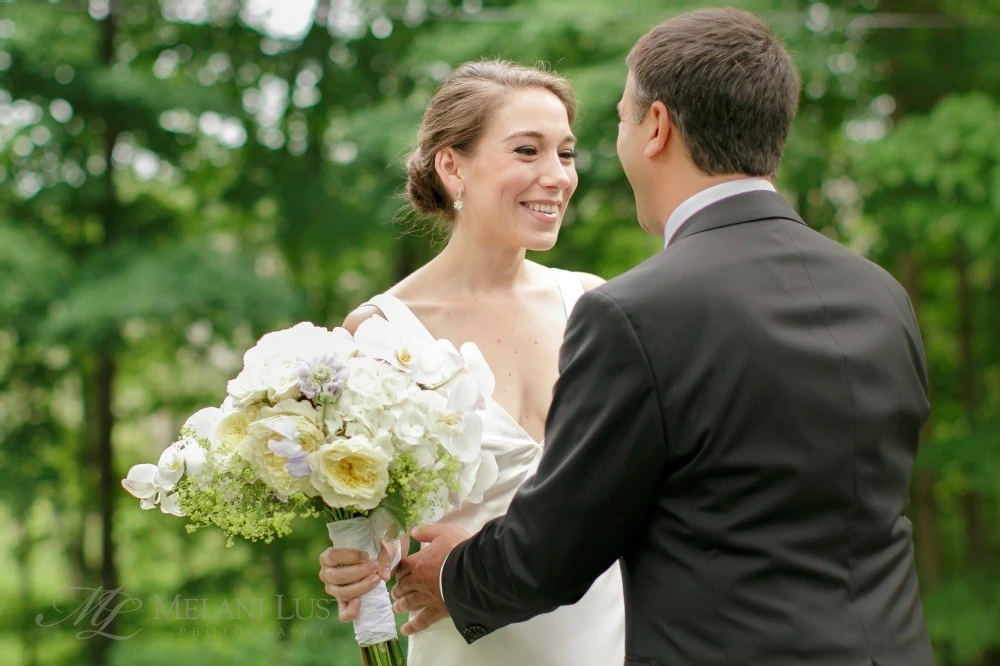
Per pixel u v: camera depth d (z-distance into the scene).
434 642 2.72
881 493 1.87
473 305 2.87
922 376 2.03
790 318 1.87
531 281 3.02
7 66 9.41
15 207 10.08
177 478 2.23
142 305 8.83
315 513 2.30
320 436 2.13
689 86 1.98
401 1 9.58
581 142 7.99
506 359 2.84
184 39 10.66
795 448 1.81
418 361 2.24
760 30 2.03
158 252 9.53
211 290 9.04
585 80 7.85
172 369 11.69
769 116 1.99
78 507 11.66
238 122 9.96
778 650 1.75
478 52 8.62
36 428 10.73
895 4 9.33
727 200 1.99
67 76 9.59
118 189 10.98
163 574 12.30
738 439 1.81
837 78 8.67
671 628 1.83
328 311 11.18
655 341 1.84
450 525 2.46
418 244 10.22
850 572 1.81
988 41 9.01
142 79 9.64
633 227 9.41
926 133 8.20
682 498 1.85
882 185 8.71
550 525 1.88
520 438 2.73
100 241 10.16
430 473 2.18
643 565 1.90
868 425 1.85
